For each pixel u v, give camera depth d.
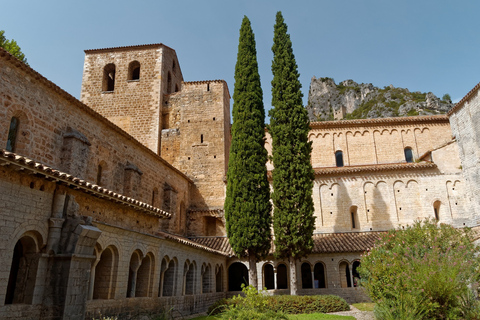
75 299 11.78
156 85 40.09
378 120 38.03
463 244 19.16
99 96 40.34
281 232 25.89
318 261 30.03
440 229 21.11
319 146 38.16
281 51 30.64
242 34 31.09
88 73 41.31
